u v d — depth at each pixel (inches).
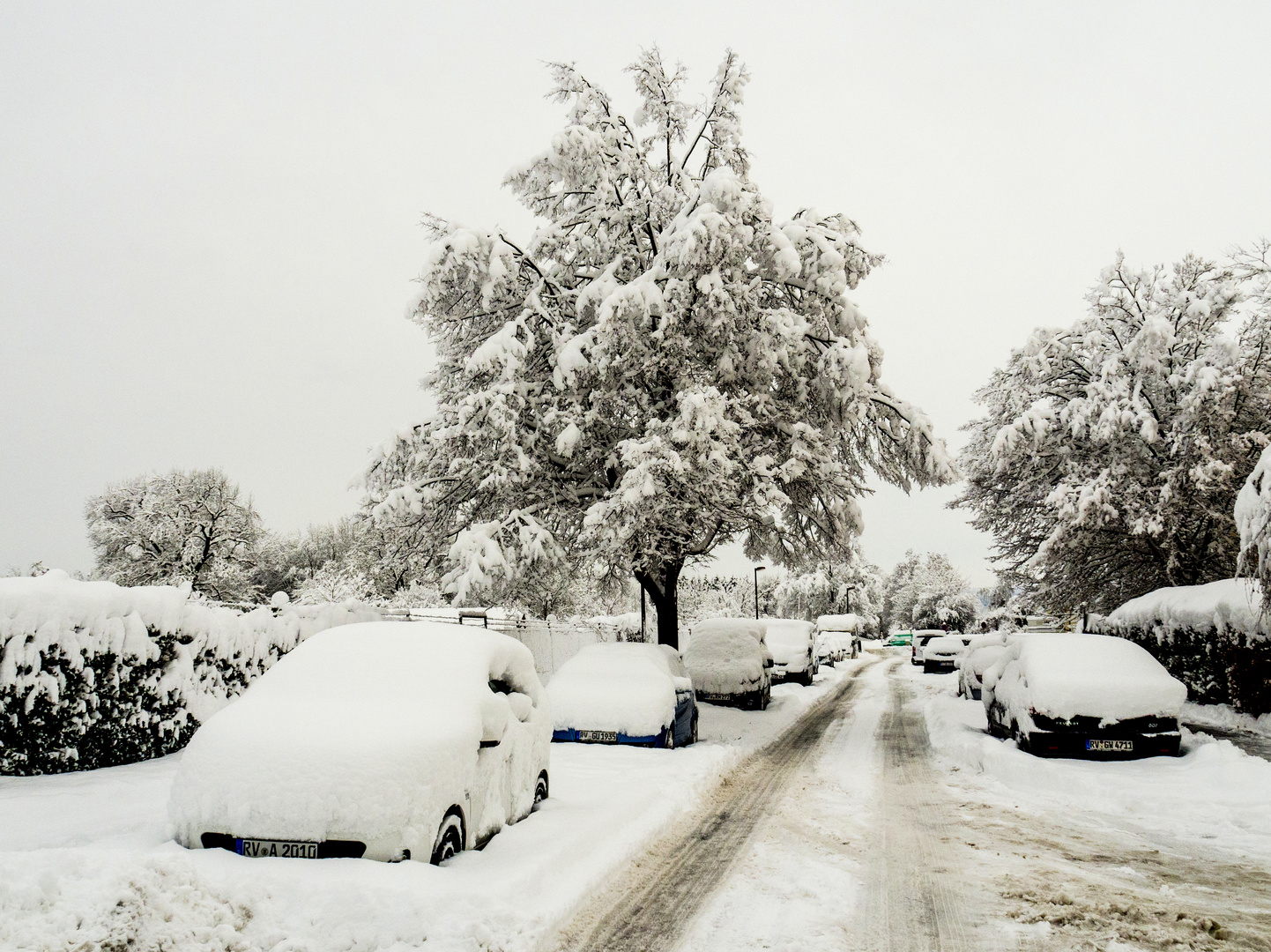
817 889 229.8
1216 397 750.5
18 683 302.0
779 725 663.1
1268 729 518.6
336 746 202.7
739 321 605.3
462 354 689.6
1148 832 297.7
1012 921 202.4
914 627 3558.1
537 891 206.2
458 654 254.1
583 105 659.4
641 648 501.4
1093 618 877.8
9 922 140.6
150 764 343.0
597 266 706.2
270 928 163.0
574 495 644.7
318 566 2748.5
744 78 688.4
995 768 425.4
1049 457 922.1
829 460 628.1
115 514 1835.6
